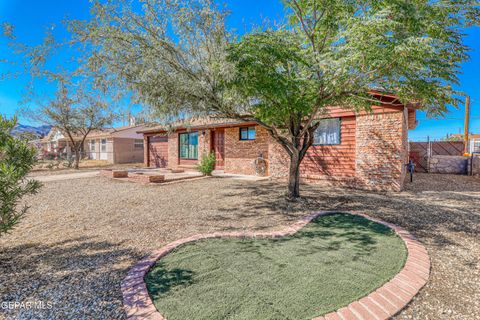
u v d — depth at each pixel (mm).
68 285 2682
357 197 7027
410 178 10477
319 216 5094
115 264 3146
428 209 5637
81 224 4844
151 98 5051
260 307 2240
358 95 5812
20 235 4258
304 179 9938
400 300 2357
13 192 3289
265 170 11758
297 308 2225
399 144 7809
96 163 22781
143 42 4887
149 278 2771
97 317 2172
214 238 3943
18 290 2598
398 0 4086
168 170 15500
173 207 6066
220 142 14289
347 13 4910
